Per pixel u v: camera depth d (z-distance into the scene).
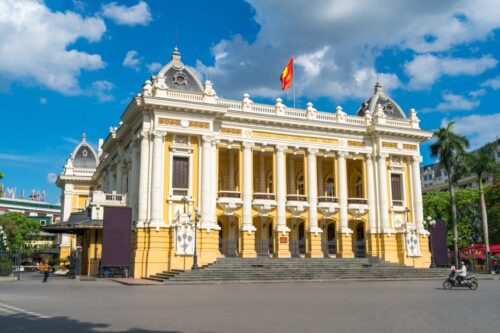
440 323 13.92
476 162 49.81
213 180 41.25
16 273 46.69
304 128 46.34
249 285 30.36
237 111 43.38
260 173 49.34
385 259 46.12
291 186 50.28
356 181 51.41
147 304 18.72
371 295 23.05
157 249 37.84
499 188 63.12
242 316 15.13
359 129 48.09
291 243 46.75
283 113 46.03
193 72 43.03
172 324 13.45
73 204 72.12
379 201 47.59
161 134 39.31
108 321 14.05
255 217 45.28
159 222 38.16
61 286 29.16
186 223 38.59
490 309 17.47
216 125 42.84
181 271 34.88
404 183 49.06
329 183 52.03
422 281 35.88
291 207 45.12
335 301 19.97
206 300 20.34
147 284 30.30
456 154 50.50
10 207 131.00
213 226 39.88
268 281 33.81
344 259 43.06
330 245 49.00
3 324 13.48
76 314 15.62
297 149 46.16
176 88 41.72
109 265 37.75
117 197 43.59
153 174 38.72
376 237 47.16
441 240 49.19
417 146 50.16
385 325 13.42
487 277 40.06
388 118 49.38
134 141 42.31
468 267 54.16
